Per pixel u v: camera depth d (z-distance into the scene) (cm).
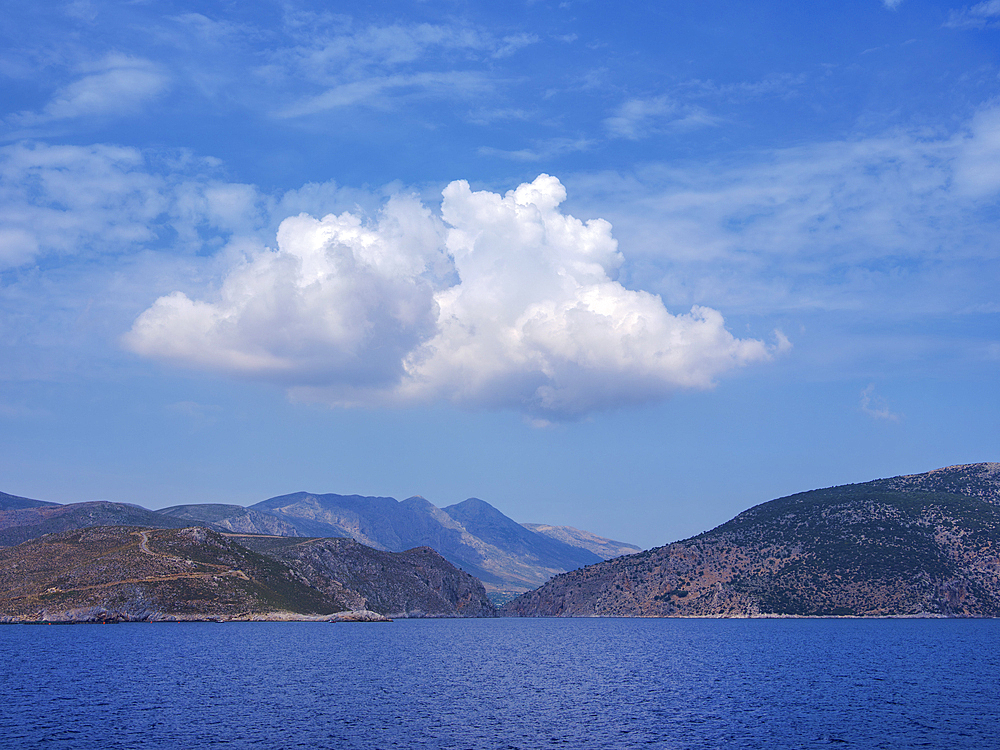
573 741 5972
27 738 5822
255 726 6331
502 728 6438
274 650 12912
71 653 11525
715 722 6756
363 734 6112
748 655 13188
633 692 8600
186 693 7962
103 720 6494
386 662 11669
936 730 6425
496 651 14362
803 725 6625
